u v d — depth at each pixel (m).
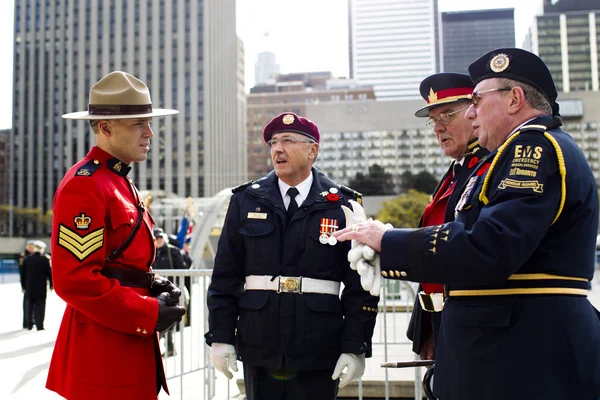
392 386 5.49
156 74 83.75
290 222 3.35
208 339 3.37
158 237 9.73
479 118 2.51
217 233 38.94
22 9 86.75
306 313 3.24
